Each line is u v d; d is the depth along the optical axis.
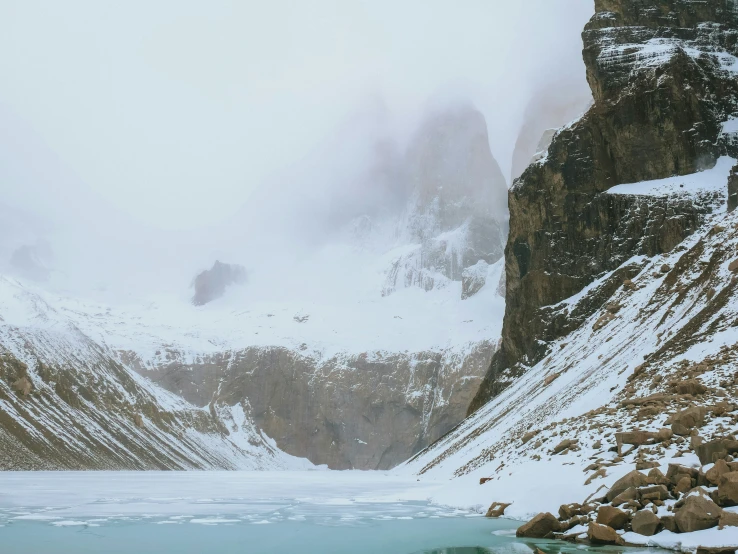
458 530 30.00
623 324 78.75
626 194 106.06
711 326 49.34
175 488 73.19
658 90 108.00
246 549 26.56
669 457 27.50
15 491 62.31
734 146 103.25
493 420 90.56
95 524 34.62
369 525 33.38
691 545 20.70
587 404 56.69
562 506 27.36
